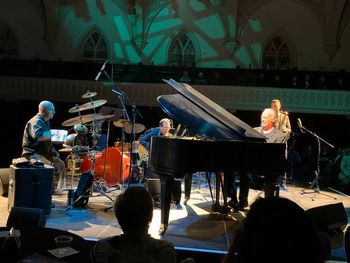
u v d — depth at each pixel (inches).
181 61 641.6
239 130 166.2
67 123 260.5
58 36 657.6
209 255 151.6
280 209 35.9
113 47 649.0
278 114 320.5
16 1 661.3
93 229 174.1
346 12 581.3
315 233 35.7
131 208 79.2
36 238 101.0
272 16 614.2
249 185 224.1
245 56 623.5
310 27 606.5
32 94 611.5
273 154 163.9
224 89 569.6
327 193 317.4
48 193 195.2
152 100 581.6
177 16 631.2
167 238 166.7
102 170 281.3
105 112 275.1
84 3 645.9
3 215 191.5
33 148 220.2
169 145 160.6
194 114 177.3
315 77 554.3
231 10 606.9
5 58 645.3
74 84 598.5
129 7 629.0
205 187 319.6
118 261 80.1
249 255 35.2
